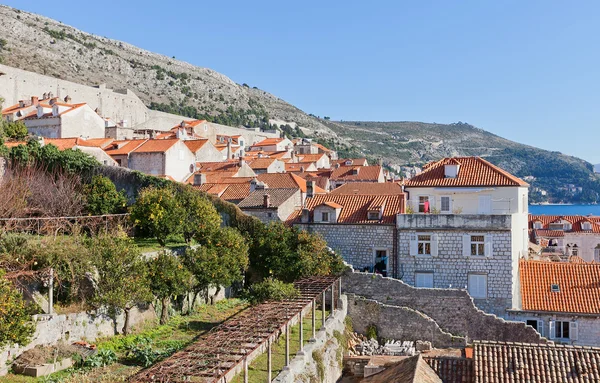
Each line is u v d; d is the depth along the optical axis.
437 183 46.66
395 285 41.03
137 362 26.64
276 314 27.28
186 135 101.50
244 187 55.25
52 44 189.25
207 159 81.88
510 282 40.78
